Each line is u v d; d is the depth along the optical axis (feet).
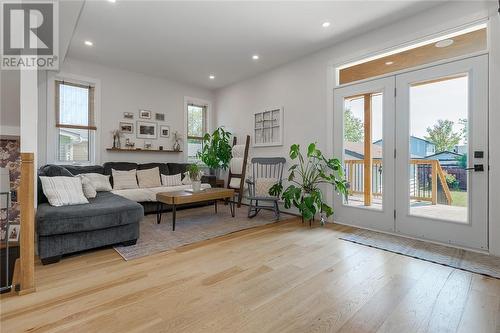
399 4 8.80
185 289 5.73
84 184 10.35
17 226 9.35
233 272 6.61
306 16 9.61
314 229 10.80
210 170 19.27
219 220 12.25
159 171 15.90
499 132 7.62
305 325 4.49
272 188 13.00
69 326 4.44
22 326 4.42
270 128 15.48
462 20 8.27
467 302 5.20
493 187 7.74
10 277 6.69
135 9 9.12
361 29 10.54
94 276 6.34
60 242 7.17
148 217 12.77
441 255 7.78
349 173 11.63
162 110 17.31
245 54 13.15
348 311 4.91
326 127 12.32
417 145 9.50
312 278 6.28
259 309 4.98
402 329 4.38
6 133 9.45
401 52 10.10
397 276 6.39
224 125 19.17
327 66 12.24
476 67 8.07
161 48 12.45
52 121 13.23
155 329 4.37
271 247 8.50
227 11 9.29
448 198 8.77
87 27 10.37
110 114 15.11
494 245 7.72
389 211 10.21
